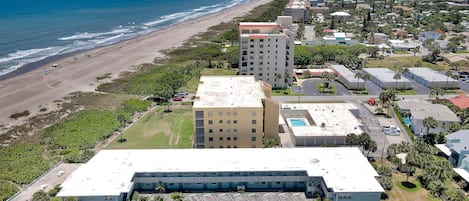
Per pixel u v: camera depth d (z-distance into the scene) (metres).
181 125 159.12
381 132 150.12
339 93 197.38
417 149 125.62
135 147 139.25
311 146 139.62
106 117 166.25
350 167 107.25
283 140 144.12
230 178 107.25
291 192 107.25
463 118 156.62
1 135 151.75
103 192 95.94
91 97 195.25
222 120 132.25
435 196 107.25
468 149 121.06
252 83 157.38
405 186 112.06
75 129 154.00
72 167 123.62
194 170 105.81
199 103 134.25
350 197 98.00
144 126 158.62
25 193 108.56
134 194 100.44
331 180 100.94
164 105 183.75
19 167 124.44
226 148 125.44
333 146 136.88
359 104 181.88
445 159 124.38
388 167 118.31
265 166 107.62
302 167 107.00
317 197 102.50
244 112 131.38
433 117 148.88
